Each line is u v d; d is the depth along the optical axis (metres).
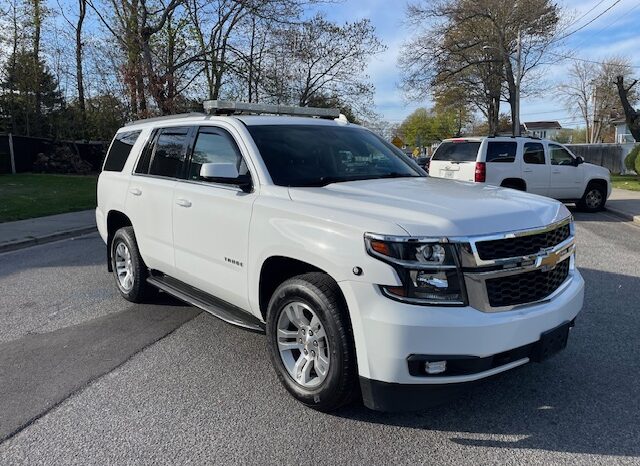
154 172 5.31
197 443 3.16
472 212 3.15
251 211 3.85
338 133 4.77
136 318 5.45
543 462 2.94
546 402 3.60
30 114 33.44
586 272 7.12
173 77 23.66
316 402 3.41
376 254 2.98
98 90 26.98
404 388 2.99
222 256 4.20
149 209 5.20
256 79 26.80
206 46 25.69
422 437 3.21
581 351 4.43
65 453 3.07
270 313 3.68
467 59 36.16
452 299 2.94
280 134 4.38
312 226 3.36
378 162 4.64
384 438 3.20
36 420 3.44
